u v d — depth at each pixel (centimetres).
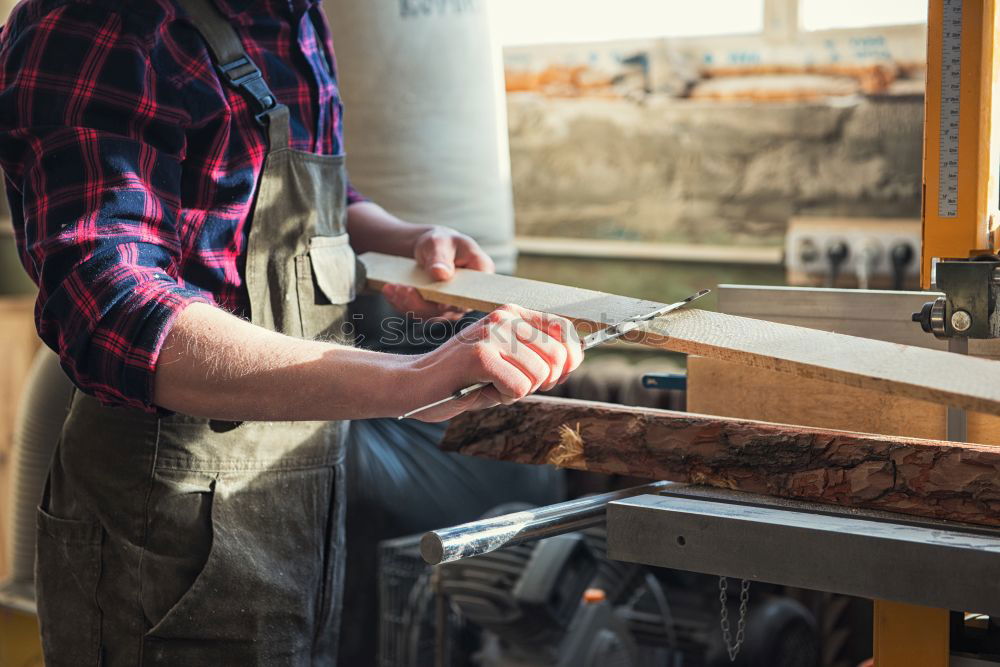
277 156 130
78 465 128
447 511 223
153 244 113
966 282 112
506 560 190
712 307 289
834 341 115
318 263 137
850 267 264
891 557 93
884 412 130
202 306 108
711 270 289
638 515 107
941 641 112
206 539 128
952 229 118
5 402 328
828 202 271
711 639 210
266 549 133
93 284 106
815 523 99
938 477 103
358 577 217
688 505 108
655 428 120
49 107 113
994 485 100
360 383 103
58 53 113
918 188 260
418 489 219
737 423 116
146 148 115
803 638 217
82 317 106
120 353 105
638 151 293
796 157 273
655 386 152
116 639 128
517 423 130
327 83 140
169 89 117
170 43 119
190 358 105
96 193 110
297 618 136
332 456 141
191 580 128
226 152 125
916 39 254
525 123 306
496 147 241
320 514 140
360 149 226
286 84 134
